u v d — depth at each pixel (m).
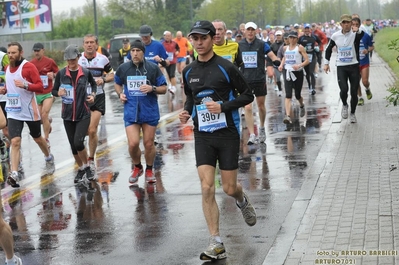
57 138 25.38
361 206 13.12
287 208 13.62
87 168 17.59
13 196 16.42
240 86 11.39
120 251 11.67
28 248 12.16
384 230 11.46
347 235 11.38
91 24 106.88
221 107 11.15
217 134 11.30
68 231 13.12
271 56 21.02
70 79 17.20
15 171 17.11
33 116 18.16
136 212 14.22
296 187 15.38
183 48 48.28
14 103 17.77
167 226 13.03
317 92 36.00
